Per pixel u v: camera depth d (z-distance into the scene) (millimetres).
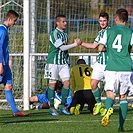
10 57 35531
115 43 23016
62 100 31203
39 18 37844
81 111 33000
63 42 30516
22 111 32688
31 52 35031
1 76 27578
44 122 27125
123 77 22906
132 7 39969
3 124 26312
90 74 31672
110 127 25203
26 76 33656
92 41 39250
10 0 38031
